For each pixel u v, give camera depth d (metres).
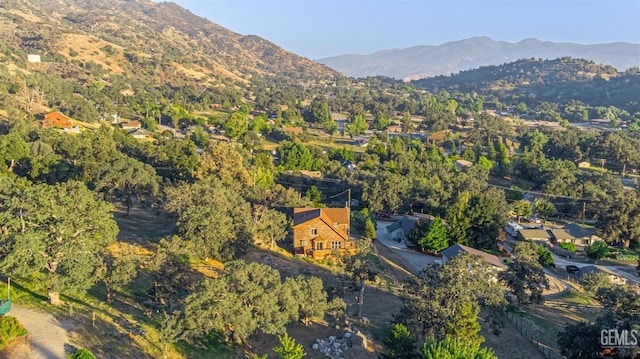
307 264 66.19
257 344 42.12
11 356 31.66
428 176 125.56
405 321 44.34
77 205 43.47
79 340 34.91
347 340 44.44
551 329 54.97
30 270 38.31
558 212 120.31
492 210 86.06
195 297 37.28
